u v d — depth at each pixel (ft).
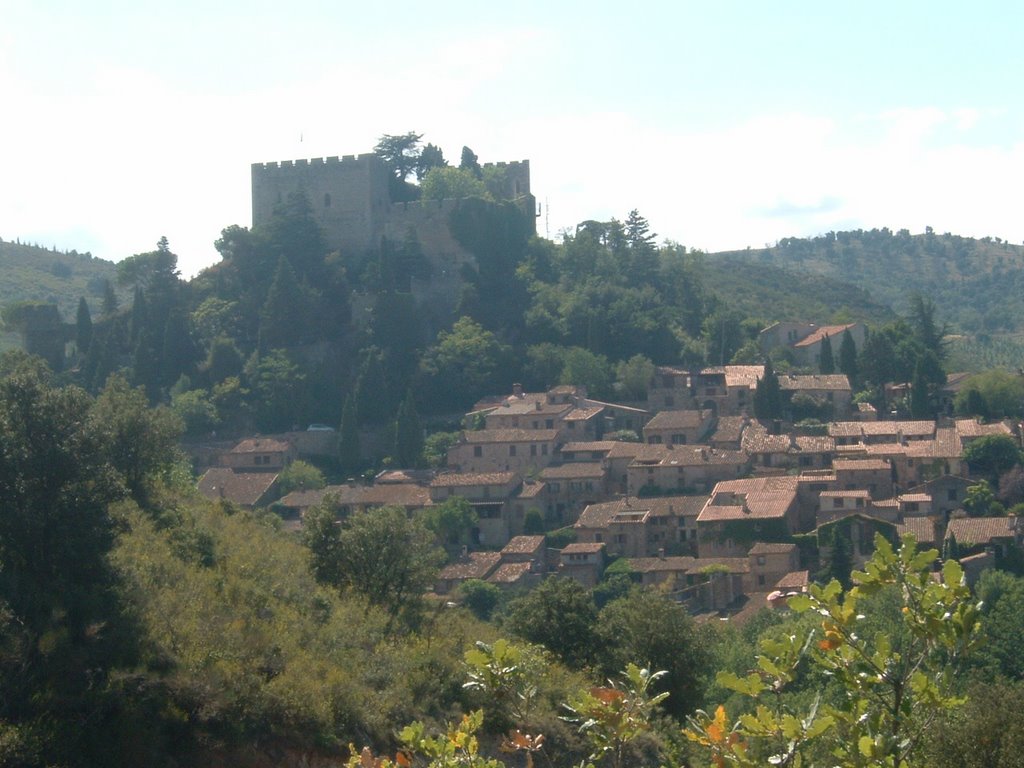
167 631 122.83
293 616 144.77
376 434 423.23
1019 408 422.41
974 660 176.35
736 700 164.86
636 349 473.26
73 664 111.14
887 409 430.61
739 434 391.04
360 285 499.10
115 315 498.69
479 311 493.36
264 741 116.47
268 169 538.88
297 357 457.68
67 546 120.26
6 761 98.37
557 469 375.04
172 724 111.65
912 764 57.98
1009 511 328.70
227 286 501.15
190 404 426.10
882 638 57.93
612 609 187.21
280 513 360.07
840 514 334.24
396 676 137.90
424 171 578.66
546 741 131.34
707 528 328.29
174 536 160.56
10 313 478.59
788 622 196.24
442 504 351.67
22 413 125.18
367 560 174.91
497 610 277.64
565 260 530.27
